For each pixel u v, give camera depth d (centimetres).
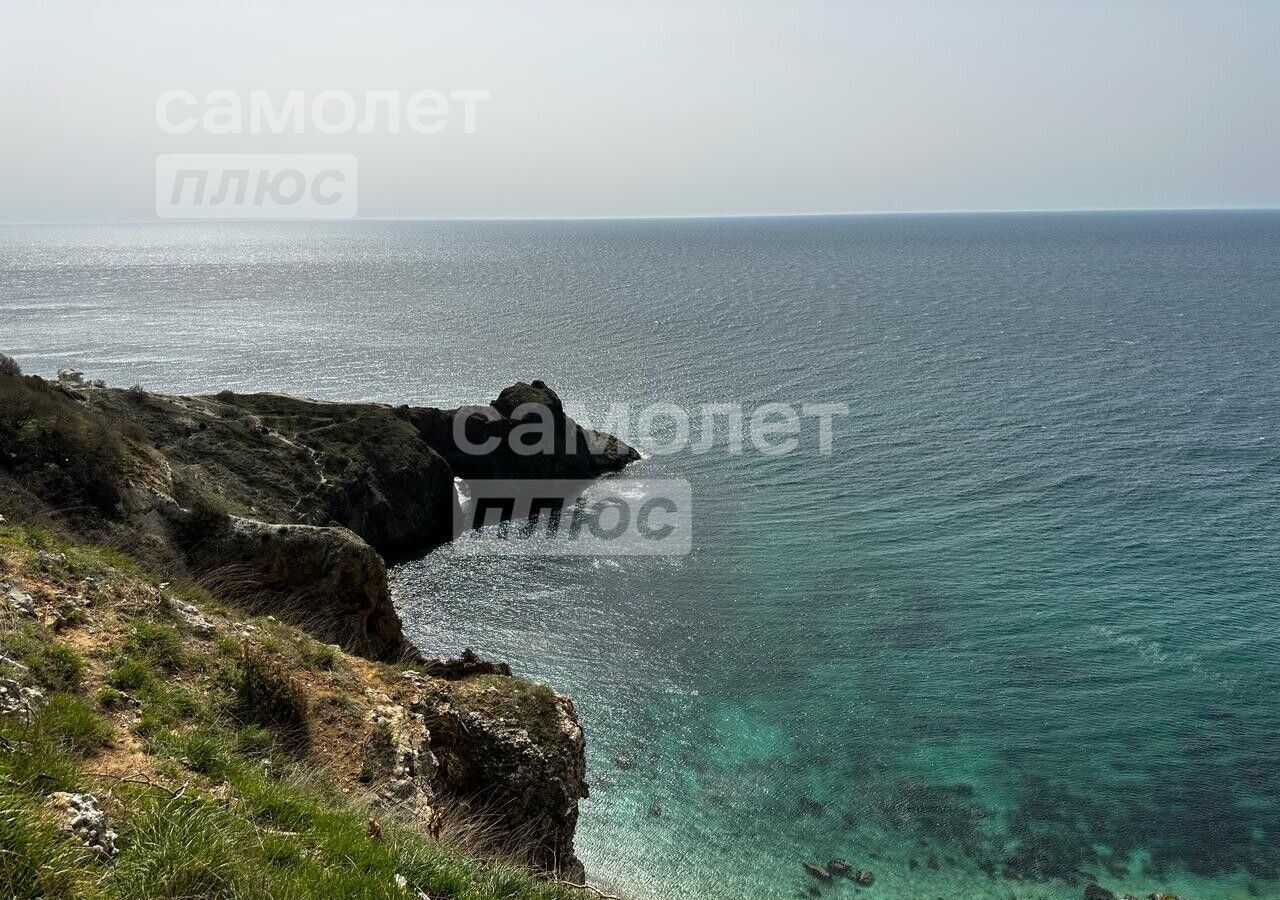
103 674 1140
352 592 2470
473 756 1780
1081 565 5338
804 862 3172
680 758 3719
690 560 5653
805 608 4944
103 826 741
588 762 3688
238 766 1017
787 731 3878
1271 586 4972
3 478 2019
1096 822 3303
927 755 3703
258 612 2156
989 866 3127
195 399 5766
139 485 2364
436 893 871
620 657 4494
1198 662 4250
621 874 3100
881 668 4325
